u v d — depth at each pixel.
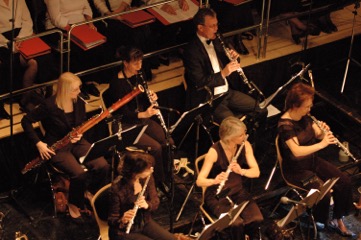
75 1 8.19
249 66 8.93
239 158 7.04
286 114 7.27
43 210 7.52
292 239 7.40
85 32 7.80
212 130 8.55
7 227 7.31
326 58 9.62
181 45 8.40
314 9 9.12
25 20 7.96
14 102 8.07
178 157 8.44
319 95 9.06
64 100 7.07
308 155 7.42
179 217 7.43
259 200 7.83
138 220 6.61
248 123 8.02
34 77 7.86
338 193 7.47
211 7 8.88
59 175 7.65
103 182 7.42
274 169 7.73
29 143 7.83
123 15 8.23
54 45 8.13
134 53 7.20
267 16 8.72
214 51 7.96
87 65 8.31
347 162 8.52
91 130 8.01
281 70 9.26
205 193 7.07
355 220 7.82
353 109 8.82
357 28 9.73
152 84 8.52
